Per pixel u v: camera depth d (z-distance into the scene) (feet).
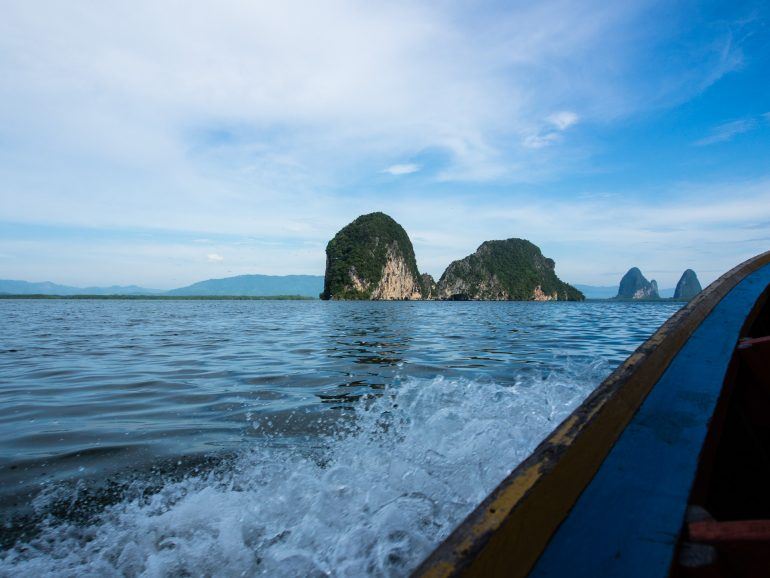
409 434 11.59
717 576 2.60
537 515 2.88
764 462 5.35
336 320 78.28
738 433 5.30
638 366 4.65
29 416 15.08
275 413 14.65
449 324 63.52
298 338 42.34
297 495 8.30
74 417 14.85
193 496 8.50
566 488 3.15
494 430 10.96
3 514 8.05
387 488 8.36
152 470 10.03
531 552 2.72
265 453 10.89
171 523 7.45
